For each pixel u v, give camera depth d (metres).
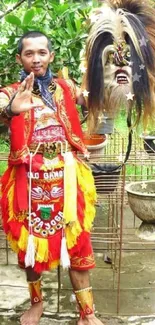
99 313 2.33
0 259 2.89
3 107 1.85
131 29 2.01
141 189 2.64
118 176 2.54
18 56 1.98
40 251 2.03
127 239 3.01
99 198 2.63
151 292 2.53
